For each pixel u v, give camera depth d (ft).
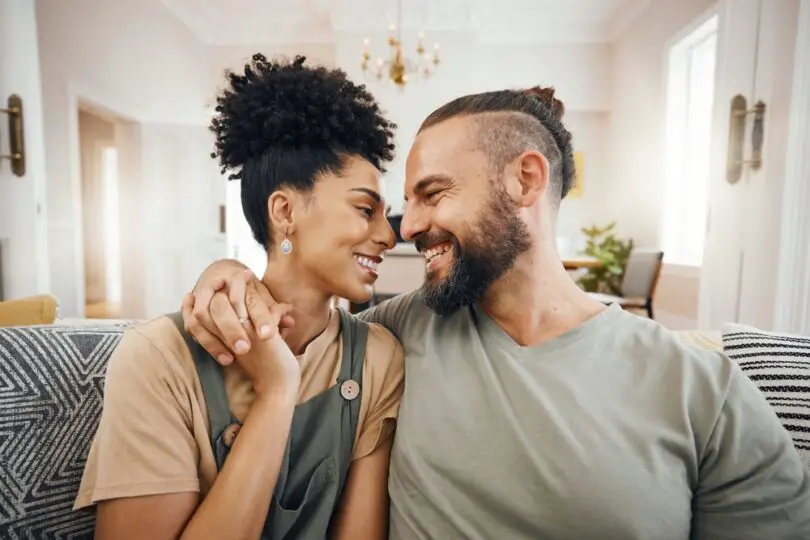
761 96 6.46
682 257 12.91
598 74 16.42
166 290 14.30
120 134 13.39
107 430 1.78
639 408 2.00
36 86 6.91
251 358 1.91
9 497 1.98
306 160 2.08
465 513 1.98
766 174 6.42
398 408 2.34
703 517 1.95
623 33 15.47
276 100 2.10
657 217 13.37
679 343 2.17
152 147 13.62
